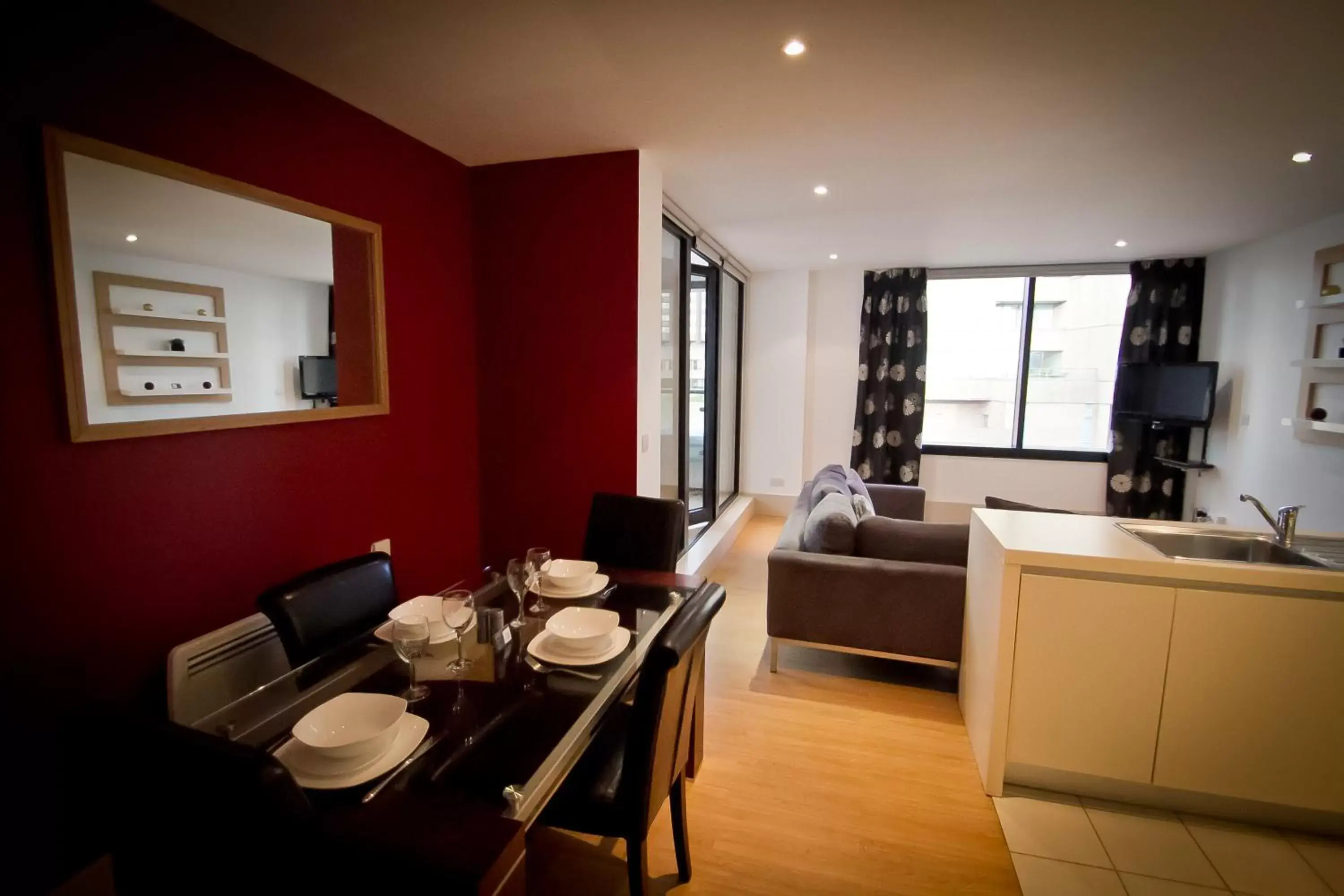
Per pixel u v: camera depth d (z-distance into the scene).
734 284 5.75
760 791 2.10
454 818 1.02
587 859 1.80
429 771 1.15
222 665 1.86
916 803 2.05
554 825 1.45
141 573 1.72
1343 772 1.82
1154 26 1.71
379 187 2.47
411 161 2.64
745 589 4.11
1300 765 1.85
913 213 3.69
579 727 1.30
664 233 3.82
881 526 2.87
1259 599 1.82
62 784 0.95
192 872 0.89
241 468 1.99
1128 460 5.17
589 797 1.44
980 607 2.33
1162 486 5.11
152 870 0.92
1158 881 1.74
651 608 1.93
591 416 2.99
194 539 1.85
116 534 1.65
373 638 1.70
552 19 1.71
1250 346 4.34
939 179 3.06
